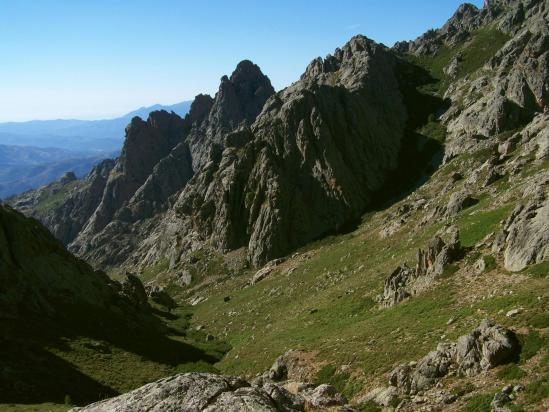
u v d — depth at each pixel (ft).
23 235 250.78
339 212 446.60
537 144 291.58
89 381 171.42
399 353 140.67
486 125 446.60
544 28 494.59
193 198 539.29
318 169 471.62
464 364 111.24
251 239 438.81
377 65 627.87
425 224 288.30
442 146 492.95
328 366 157.17
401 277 207.31
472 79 568.00
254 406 52.42
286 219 438.40
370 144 510.17
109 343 219.82
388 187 475.31
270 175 462.60
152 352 228.43
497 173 289.53
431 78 650.02
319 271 326.65
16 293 218.18
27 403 139.03
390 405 113.29
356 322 198.18
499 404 91.86
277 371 173.58
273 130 502.38
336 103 522.47
